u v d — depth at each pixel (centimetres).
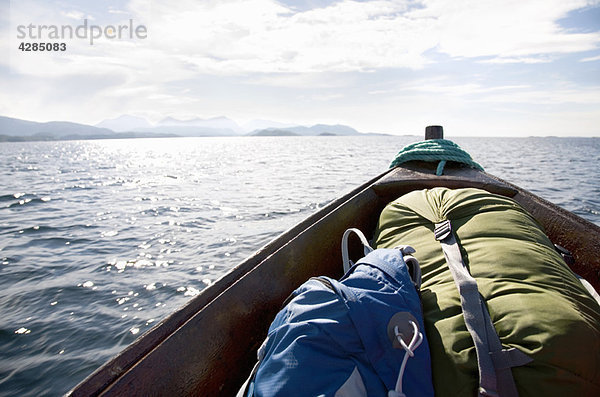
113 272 567
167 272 563
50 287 517
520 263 119
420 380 98
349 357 99
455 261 129
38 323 425
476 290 112
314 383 93
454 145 333
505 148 5109
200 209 1019
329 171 2016
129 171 2281
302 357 96
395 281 116
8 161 3388
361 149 5144
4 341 392
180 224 852
